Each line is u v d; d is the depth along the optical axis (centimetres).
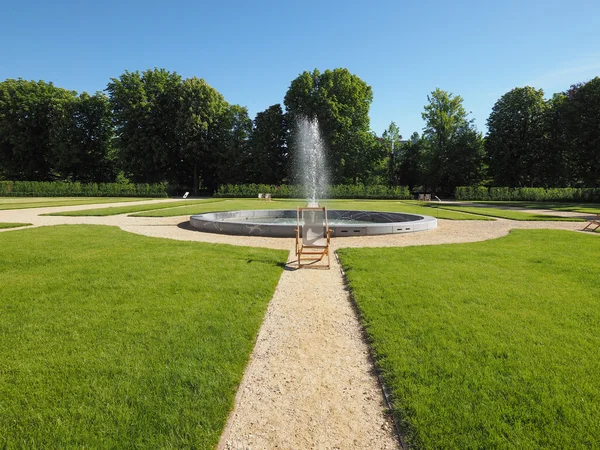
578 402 290
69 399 298
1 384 319
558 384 314
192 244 991
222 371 344
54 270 698
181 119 4722
